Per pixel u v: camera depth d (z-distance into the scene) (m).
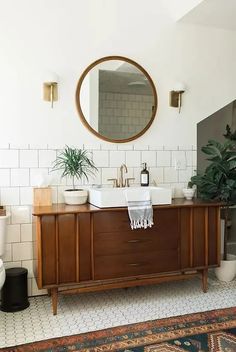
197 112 3.70
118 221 2.82
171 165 3.60
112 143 3.36
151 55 3.47
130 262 2.87
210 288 3.31
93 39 3.24
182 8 3.37
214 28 3.72
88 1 3.21
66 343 2.30
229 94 3.83
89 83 3.24
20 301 2.85
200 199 3.42
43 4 3.08
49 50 3.11
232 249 3.99
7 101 3.01
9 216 2.91
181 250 3.03
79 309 2.86
